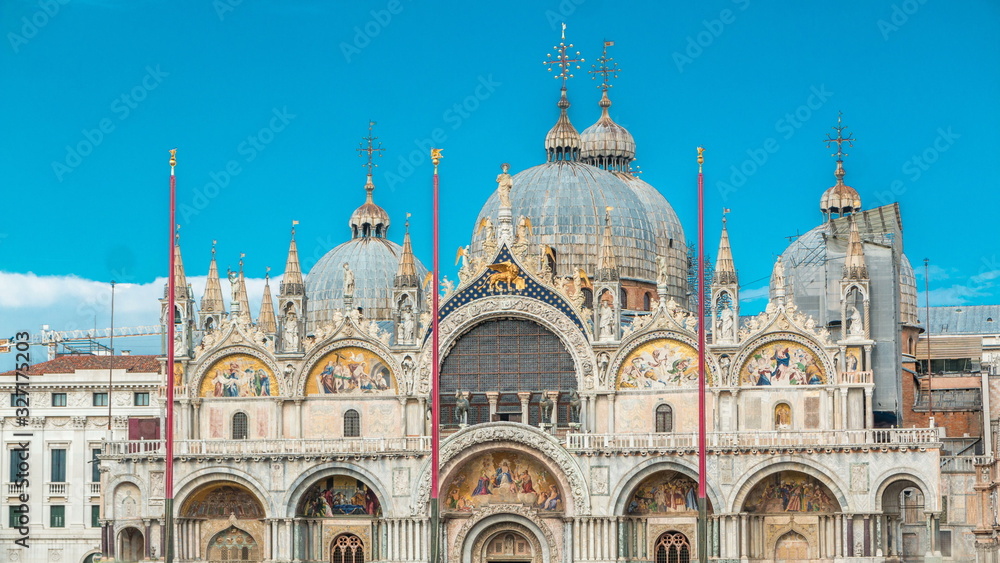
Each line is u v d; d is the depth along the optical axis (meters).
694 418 133.62
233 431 138.12
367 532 134.88
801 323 133.00
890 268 140.12
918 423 154.50
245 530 135.75
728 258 135.62
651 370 134.88
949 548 143.25
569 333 136.00
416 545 132.38
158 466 134.62
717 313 142.62
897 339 141.12
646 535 132.12
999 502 126.56
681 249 160.50
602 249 138.62
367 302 168.75
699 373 115.62
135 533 136.62
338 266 170.00
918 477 127.38
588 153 168.12
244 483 133.88
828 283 145.25
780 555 130.88
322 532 135.12
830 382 132.12
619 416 134.88
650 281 153.88
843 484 128.25
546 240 152.38
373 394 137.50
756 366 133.62
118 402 161.00
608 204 154.00
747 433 130.25
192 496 135.00
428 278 139.38
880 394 139.25
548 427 134.38
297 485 133.50
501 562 134.12
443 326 137.50
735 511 129.50
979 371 165.88
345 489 135.25
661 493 132.38
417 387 136.75
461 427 133.38
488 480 134.00
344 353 138.25
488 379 137.62
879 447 127.94
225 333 138.62
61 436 160.75
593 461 131.25
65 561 159.12
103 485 135.62
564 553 132.12
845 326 133.00
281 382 137.75
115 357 168.00
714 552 129.75
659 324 134.75
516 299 136.88
